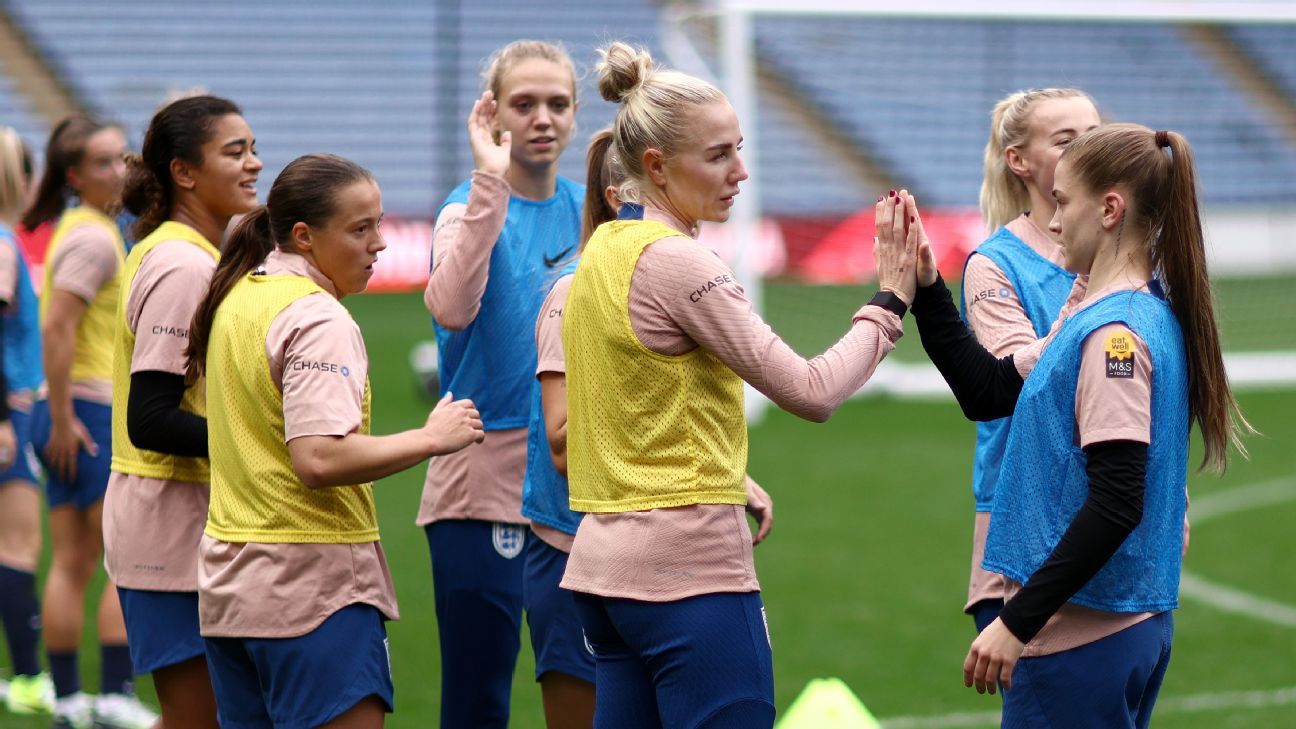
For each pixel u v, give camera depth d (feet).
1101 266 12.66
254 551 13.56
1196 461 45.34
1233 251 85.35
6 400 21.85
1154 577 12.32
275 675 13.60
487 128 17.20
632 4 100.27
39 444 21.74
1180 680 24.52
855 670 25.18
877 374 57.26
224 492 13.94
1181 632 27.66
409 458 13.25
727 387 12.73
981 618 15.83
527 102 17.98
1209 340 12.50
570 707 16.62
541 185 18.45
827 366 12.48
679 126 12.66
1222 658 25.86
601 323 12.66
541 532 16.38
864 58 77.46
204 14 95.25
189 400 15.96
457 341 17.90
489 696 18.01
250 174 16.70
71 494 21.67
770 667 12.75
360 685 13.61
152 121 16.58
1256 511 38.42
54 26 93.40
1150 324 12.10
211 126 16.38
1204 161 80.48
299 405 13.19
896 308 13.08
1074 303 14.47
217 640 14.02
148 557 15.92
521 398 17.66
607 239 12.93
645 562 12.42
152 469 15.97
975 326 15.89
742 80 52.06
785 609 29.22
